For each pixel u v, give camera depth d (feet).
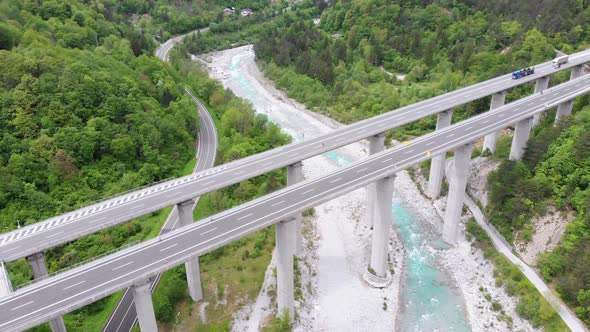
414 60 615.98
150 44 654.94
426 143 316.19
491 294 289.53
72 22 498.28
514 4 618.85
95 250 286.66
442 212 371.35
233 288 287.07
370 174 279.49
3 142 310.45
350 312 281.54
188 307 273.13
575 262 265.75
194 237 231.91
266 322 265.95
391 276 309.63
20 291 197.98
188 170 386.32
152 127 377.71
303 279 303.68
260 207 254.27
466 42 588.91
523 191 318.45
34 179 307.37
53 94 348.38
